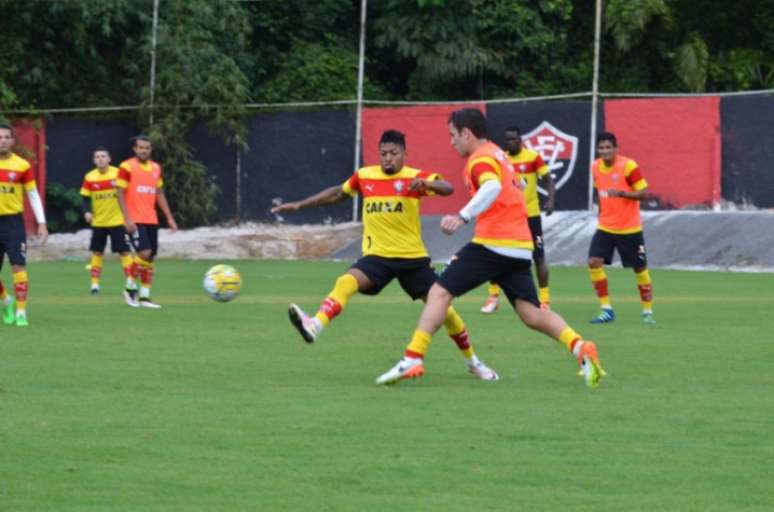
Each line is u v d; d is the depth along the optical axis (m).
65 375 33.66
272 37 110.81
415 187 33.22
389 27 106.38
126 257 62.44
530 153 54.38
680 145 87.38
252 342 41.75
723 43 111.19
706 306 57.50
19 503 20.31
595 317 51.12
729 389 32.12
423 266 34.69
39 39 98.00
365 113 93.06
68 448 24.28
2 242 46.47
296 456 23.72
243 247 93.38
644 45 108.88
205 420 27.14
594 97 89.00
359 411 28.34
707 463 23.47
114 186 62.09
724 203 86.75
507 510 20.08
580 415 28.09
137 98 98.25
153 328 45.75
